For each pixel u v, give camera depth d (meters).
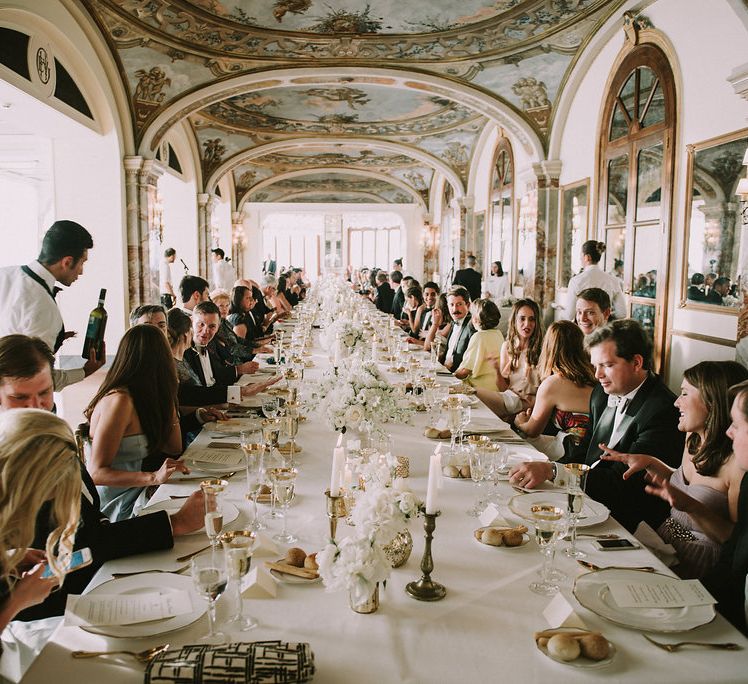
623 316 7.61
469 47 8.91
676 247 6.76
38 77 6.68
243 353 7.06
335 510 1.84
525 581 1.84
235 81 9.24
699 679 1.41
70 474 1.58
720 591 1.96
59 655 1.47
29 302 3.99
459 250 15.87
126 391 2.84
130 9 7.63
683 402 2.50
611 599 1.71
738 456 1.88
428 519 1.70
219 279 13.32
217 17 8.13
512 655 1.49
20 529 1.51
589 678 1.41
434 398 3.78
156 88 8.90
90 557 1.86
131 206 9.05
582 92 9.06
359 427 2.78
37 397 2.35
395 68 9.37
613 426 3.17
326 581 1.59
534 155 10.07
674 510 2.52
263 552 1.96
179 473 2.70
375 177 20.19
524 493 2.55
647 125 7.29
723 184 5.89
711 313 6.14
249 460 2.22
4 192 14.14
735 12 5.32
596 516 2.30
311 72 9.25
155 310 4.50
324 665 1.44
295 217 28.58
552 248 10.11
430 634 1.57
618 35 7.95
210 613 1.52
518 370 5.11
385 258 28.42
